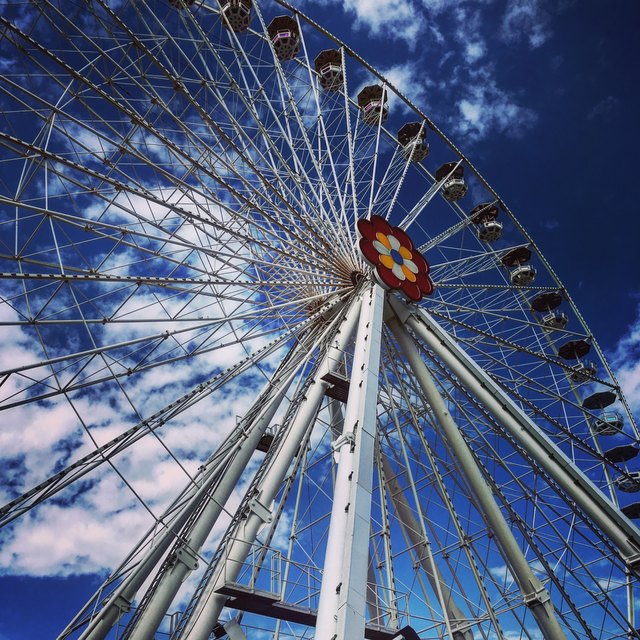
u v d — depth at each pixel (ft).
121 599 48.21
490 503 60.39
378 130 91.15
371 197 82.84
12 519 43.57
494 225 110.73
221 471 59.36
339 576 30.96
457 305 88.99
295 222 75.31
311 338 74.59
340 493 36.47
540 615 56.54
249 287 68.18
